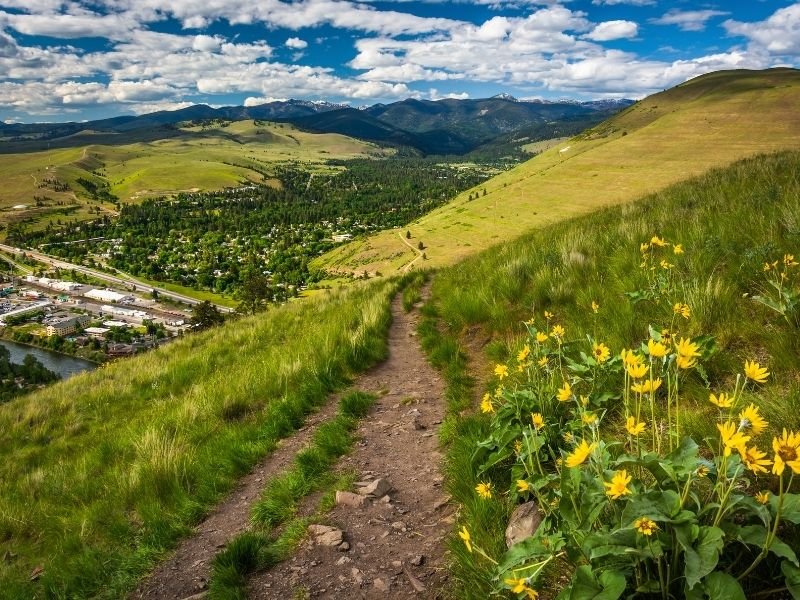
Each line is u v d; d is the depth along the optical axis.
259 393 7.70
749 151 126.12
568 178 146.38
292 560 3.70
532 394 4.03
